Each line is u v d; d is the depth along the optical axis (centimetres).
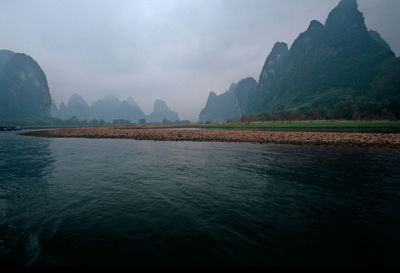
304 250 565
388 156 2067
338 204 877
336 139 3331
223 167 1639
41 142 4038
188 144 3428
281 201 917
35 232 670
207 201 924
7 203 918
